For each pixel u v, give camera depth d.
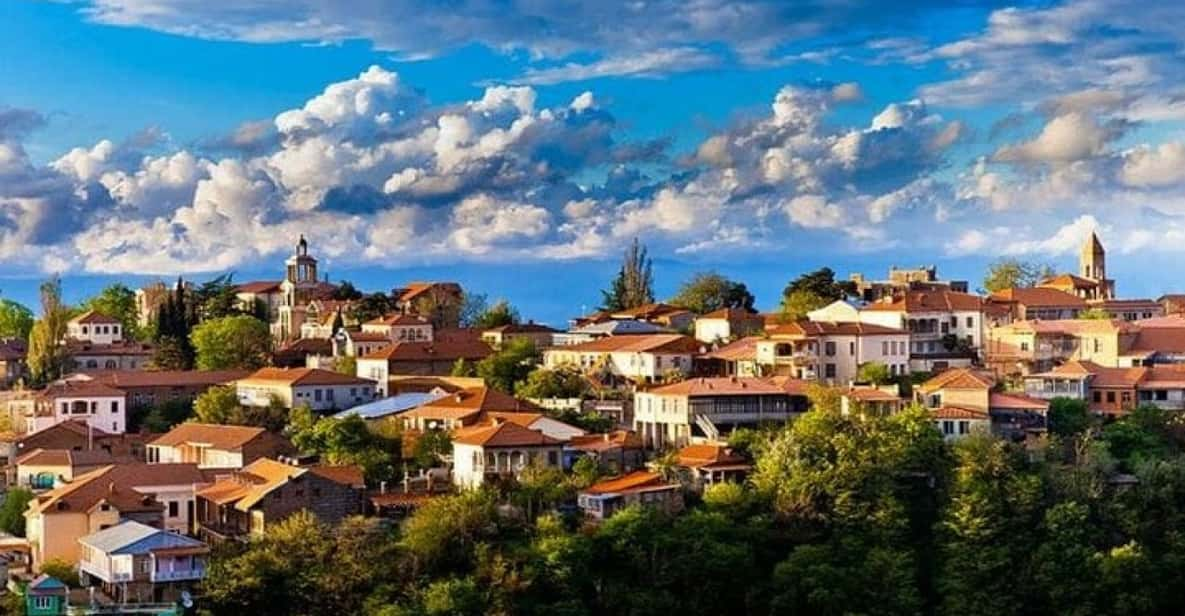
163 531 185.38
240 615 178.38
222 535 197.12
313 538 185.38
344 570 181.25
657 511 197.38
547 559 184.38
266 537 187.62
